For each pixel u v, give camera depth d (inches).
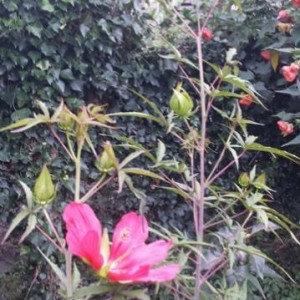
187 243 53.2
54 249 107.0
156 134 122.6
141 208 45.3
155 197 124.6
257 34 129.7
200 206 59.9
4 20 102.0
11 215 111.0
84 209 40.4
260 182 62.2
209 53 127.4
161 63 120.3
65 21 105.9
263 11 129.5
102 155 43.7
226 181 133.3
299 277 133.3
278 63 126.3
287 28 122.7
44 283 111.7
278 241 137.3
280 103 132.7
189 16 123.9
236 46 127.2
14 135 108.2
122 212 122.7
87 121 41.8
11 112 107.8
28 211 41.4
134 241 40.5
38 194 40.7
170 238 55.1
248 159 136.1
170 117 60.9
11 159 108.6
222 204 99.1
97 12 109.5
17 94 106.8
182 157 125.5
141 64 119.3
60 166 110.8
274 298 128.0
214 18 129.5
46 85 108.0
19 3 102.5
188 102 55.5
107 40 111.0
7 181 110.0
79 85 111.0
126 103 119.4
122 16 111.7
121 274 36.9
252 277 75.7
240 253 74.8
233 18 129.1
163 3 70.9
